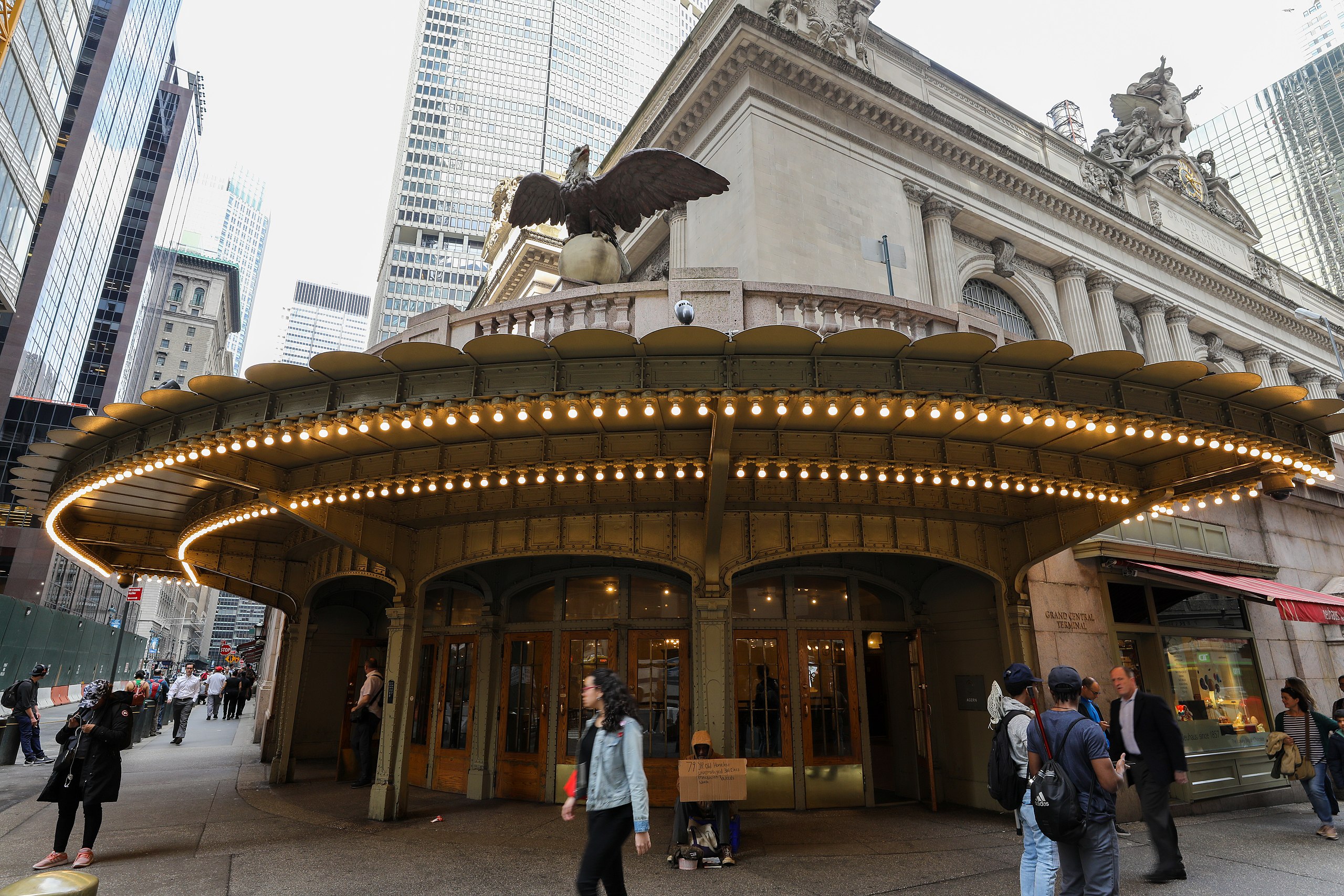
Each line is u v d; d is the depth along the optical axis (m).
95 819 7.29
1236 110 108.12
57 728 22.48
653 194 10.06
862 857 7.83
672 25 167.62
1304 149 98.62
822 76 17.86
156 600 79.00
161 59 74.75
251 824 9.36
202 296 110.12
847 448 8.64
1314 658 14.29
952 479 8.99
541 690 11.43
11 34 31.81
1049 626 10.85
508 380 6.94
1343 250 92.50
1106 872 4.57
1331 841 8.79
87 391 80.75
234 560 13.77
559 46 145.38
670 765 10.60
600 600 11.48
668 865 7.49
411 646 10.46
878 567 11.90
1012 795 5.13
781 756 10.66
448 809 10.41
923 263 18.31
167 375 104.50
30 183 37.22
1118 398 7.32
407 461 8.91
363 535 10.12
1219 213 30.95
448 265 126.19
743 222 15.89
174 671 64.12
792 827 9.34
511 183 37.56
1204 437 7.67
